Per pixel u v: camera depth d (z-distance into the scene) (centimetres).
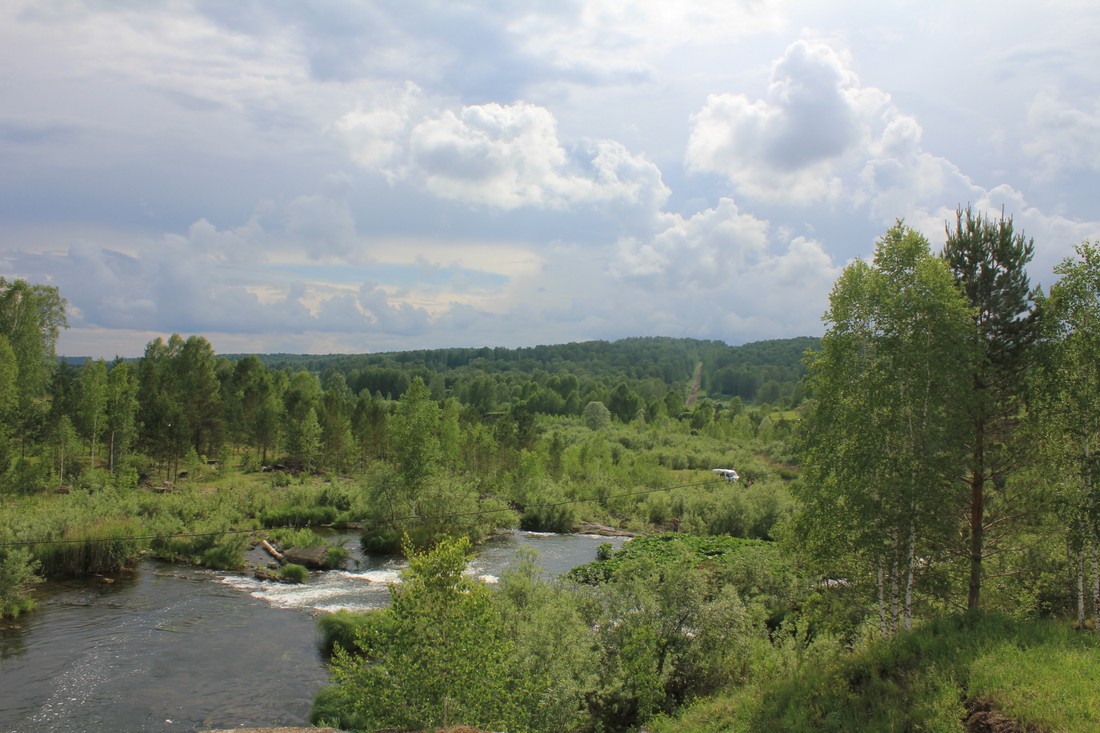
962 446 1869
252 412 8744
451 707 1544
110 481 5512
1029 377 1964
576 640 2108
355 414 8912
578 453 8494
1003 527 1986
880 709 1515
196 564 4212
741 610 2356
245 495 5750
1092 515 1861
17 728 2095
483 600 1630
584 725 2091
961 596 2091
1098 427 1931
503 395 18100
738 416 12456
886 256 1958
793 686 1794
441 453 5622
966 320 1842
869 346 1981
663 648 2312
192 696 2372
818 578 2544
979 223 2044
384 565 4478
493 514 5806
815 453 2030
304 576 4000
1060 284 2002
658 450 9712
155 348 10700
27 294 6538
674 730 1853
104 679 2472
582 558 4978
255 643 2892
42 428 5769
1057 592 2195
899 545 1884
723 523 5984
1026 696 1350
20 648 2722
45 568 3725
